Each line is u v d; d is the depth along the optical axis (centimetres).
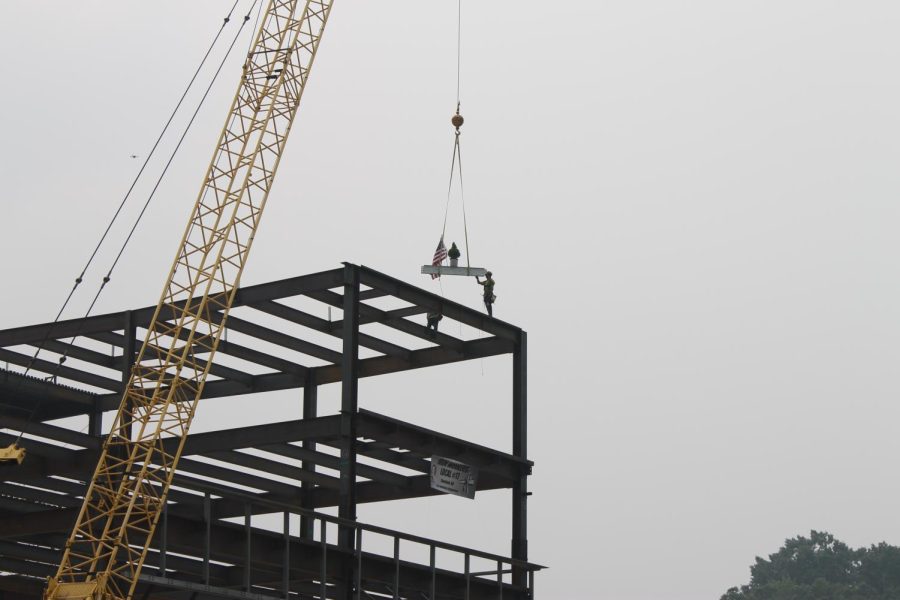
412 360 8681
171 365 7719
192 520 6712
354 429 7406
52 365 8800
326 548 7012
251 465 8069
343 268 7638
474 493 7950
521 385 8325
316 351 8725
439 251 8412
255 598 6644
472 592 7788
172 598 7538
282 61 8412
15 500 8175
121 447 7825
